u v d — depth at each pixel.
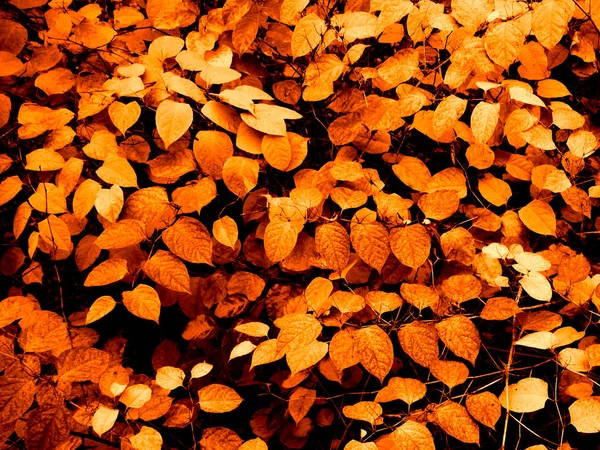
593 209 2.23
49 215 1.96
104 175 1.93
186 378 2.13
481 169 2.12
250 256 2.09
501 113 2.06
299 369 1.87
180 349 2.27
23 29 2.06
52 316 1.94
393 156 2.16
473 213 2.09
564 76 2.30
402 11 1.99
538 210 2.04
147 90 1.96
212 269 2.19
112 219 1.90
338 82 2.13
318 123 2.22
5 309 1.94
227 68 1.96
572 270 1.99
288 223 1.94
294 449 2.21
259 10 2.05
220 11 2.04
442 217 1.97
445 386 2.19
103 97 1.98
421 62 2.11
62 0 2.14
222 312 2.09
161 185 2.17
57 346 1.92
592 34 2.12
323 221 1.97
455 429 1.88
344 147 2.06
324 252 1.91
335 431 2.18
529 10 1.99
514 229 2.07
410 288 1.93
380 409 1.90
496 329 2.22
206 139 1.94
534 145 2.00
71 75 2.06
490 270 2.00
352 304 1.93
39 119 1.99
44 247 2.07
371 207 2.15
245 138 1.95
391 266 2.05
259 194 2.07
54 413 1.85
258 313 2.13
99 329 2.29
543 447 1.89
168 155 1.99
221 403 1.91
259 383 2.14
